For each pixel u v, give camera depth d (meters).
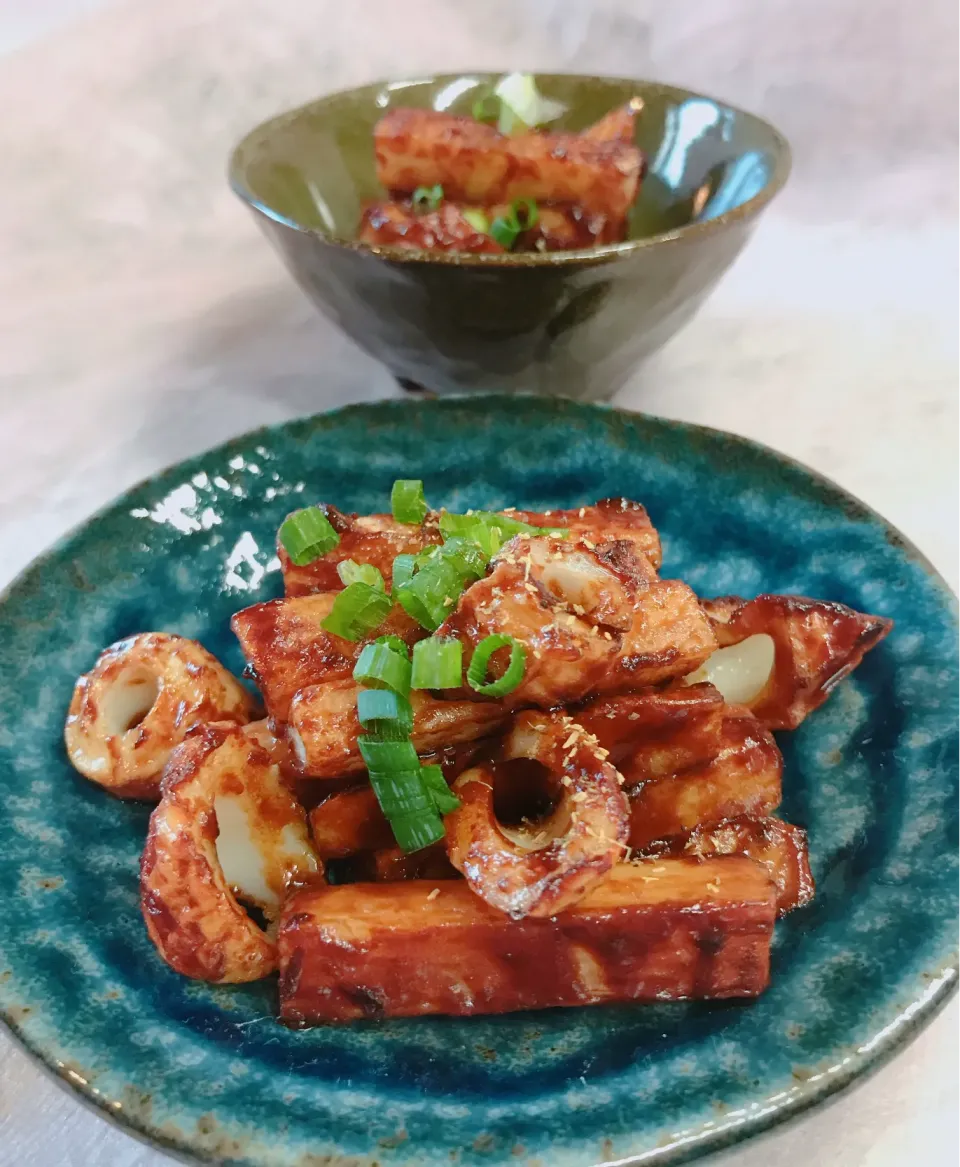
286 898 0.14
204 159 0.33
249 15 0.33
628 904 0.12
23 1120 0.13
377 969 0.12
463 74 0.27
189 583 0.18
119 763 0.15
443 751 0.14
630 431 0.19
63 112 0.32
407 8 0.34
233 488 0.19
